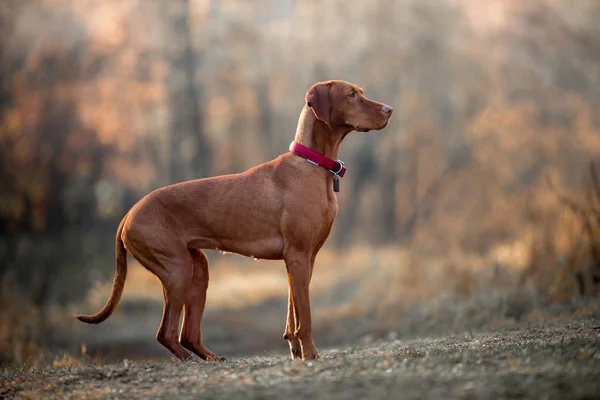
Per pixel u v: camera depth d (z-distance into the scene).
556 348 5.14
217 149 38.25
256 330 13.83
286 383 4.55
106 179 31.81
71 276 20.64
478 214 22.17
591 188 10.36
